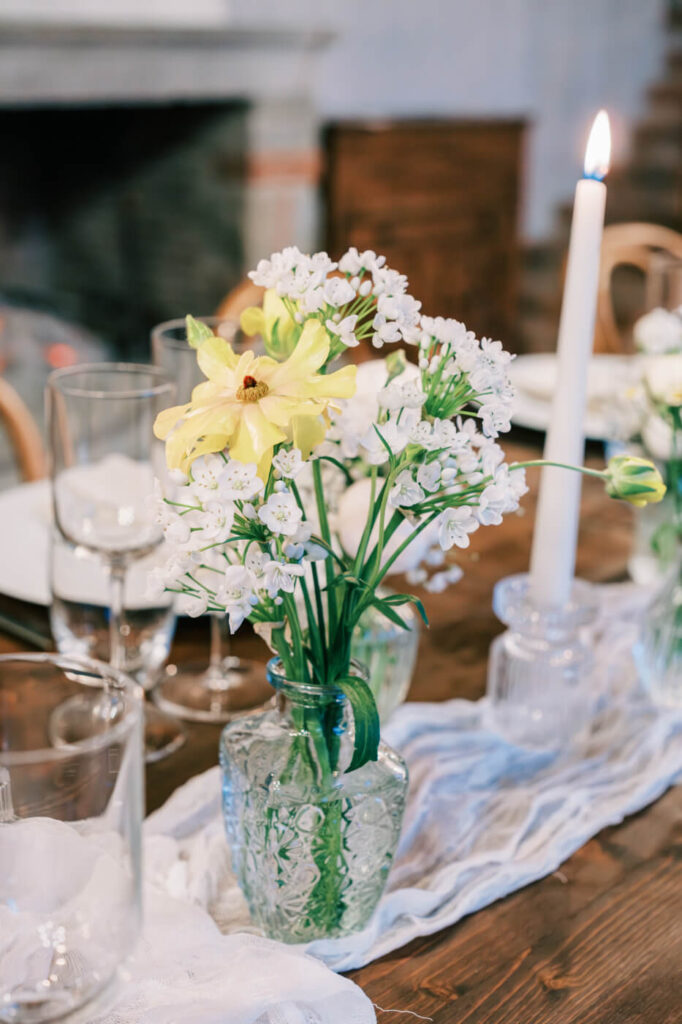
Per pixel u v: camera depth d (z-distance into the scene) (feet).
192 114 9.51
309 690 1.90
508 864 2.29
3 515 3.69
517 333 12.60
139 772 1.61
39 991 1.56
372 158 10.21
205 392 1.81
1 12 7.54
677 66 13.20
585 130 12.85
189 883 2.19
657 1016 1.95
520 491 1.85
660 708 2.95
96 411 2.64
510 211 11.76
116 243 10.31
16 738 1.73
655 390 2.98
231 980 1.82
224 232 9.66
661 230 6.64
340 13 9.61
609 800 2.55
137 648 2.75
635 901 2.25
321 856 1.97
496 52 11.35
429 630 3.29
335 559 1.95
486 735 2.76
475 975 2.03
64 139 9.90
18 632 3.10
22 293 10.32
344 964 2.01
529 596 2.70
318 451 2.03
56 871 1.54
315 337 1.79
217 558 2.60
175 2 8.41
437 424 1.79
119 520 2.65
